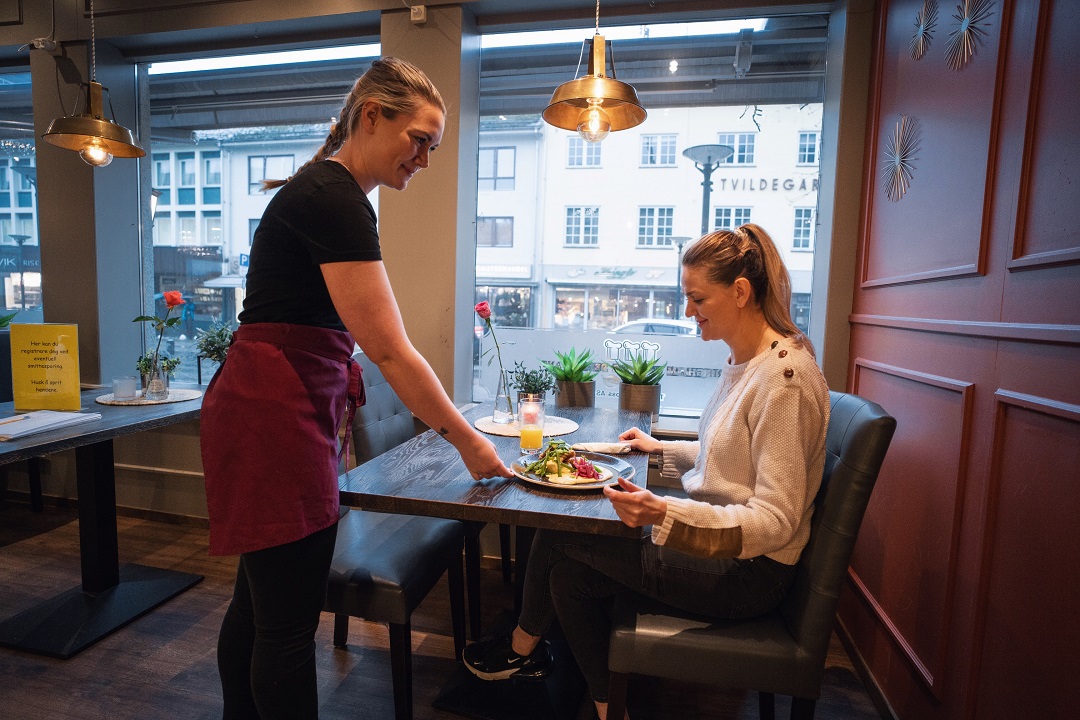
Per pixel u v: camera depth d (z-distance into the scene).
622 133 2.58
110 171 2.88
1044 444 1.05
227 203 3.04
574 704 1.66
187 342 3.13
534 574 1.42
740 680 1.16
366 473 1.35
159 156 3.06
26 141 3.19
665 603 1.27
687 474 1.46
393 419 2.06
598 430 1.89
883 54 1.98
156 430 2.94
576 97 1.60
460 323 2.54
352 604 1.43
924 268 1.59
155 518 2.98
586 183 2.63
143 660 1.84
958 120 1.42
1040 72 1.11
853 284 2.19
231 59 2.95
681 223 2.57
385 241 2.51
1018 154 1.16
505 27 2.52
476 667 1.50
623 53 2.56
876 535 1.81
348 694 1.70
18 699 1.64
